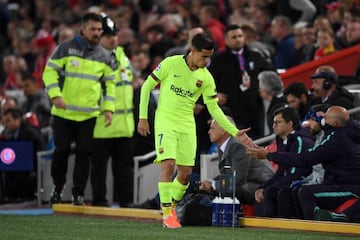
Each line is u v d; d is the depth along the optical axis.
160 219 35.19
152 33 55.16
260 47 45.91
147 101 32.94
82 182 39.53
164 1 64.81
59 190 40.38
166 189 32.50
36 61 61.09
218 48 50.88
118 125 40.56
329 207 32.09
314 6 52.72
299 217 32.66
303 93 38.28
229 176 33.09
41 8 71.38
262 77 39.56
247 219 32.84
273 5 56.12
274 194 33.38
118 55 41.06
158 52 50.62
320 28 45.91
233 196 33.06
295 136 33.41
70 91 38.97
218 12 55.44
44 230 31.83
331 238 29.41
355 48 44.59
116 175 41.06
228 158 34.94
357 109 36.56
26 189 45.44
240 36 41.41
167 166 32.38
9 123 45.59
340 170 31.94
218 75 41.56
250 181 34.56
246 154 34.59
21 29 69.19
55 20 66.31
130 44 56.47
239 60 41.50
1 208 43.34
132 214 36.41
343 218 31.34
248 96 41.25
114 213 37.03
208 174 37.56
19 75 57.53
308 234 30.58
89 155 39.56
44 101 50.53
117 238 29.28
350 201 31.73
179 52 40.94
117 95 40.81
